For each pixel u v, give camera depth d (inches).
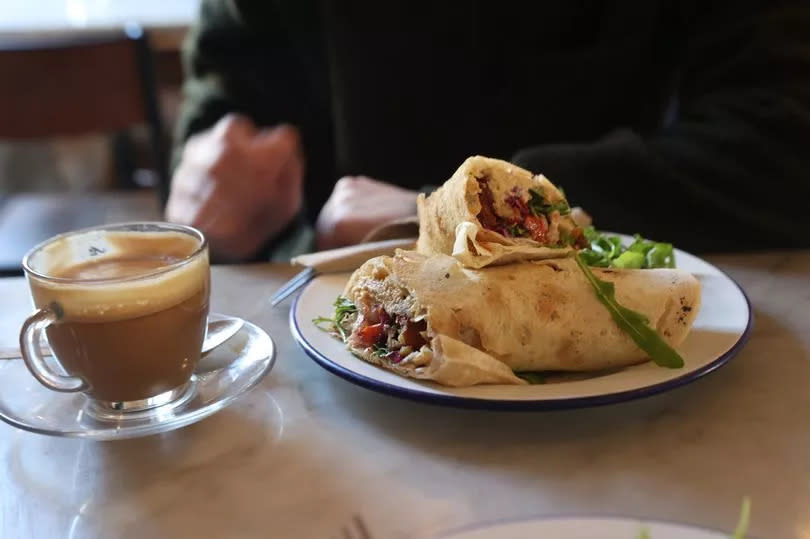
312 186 72.7
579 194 49.4
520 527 17.9
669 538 17.5
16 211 94.7
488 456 23.9
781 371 28.6
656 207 50.0
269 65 69.3
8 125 82.2
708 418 25.6
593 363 29.1
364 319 29.7
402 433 25.4
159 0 117.7
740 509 21.0
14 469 24.1
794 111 49.0
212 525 21.1
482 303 28.2
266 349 29.5
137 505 22.1
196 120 68.9
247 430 25.9
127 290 24.5
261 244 59.2
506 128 64.2
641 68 63.5
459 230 30.8
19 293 39.3
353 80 65.9
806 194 49.5
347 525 20.9
